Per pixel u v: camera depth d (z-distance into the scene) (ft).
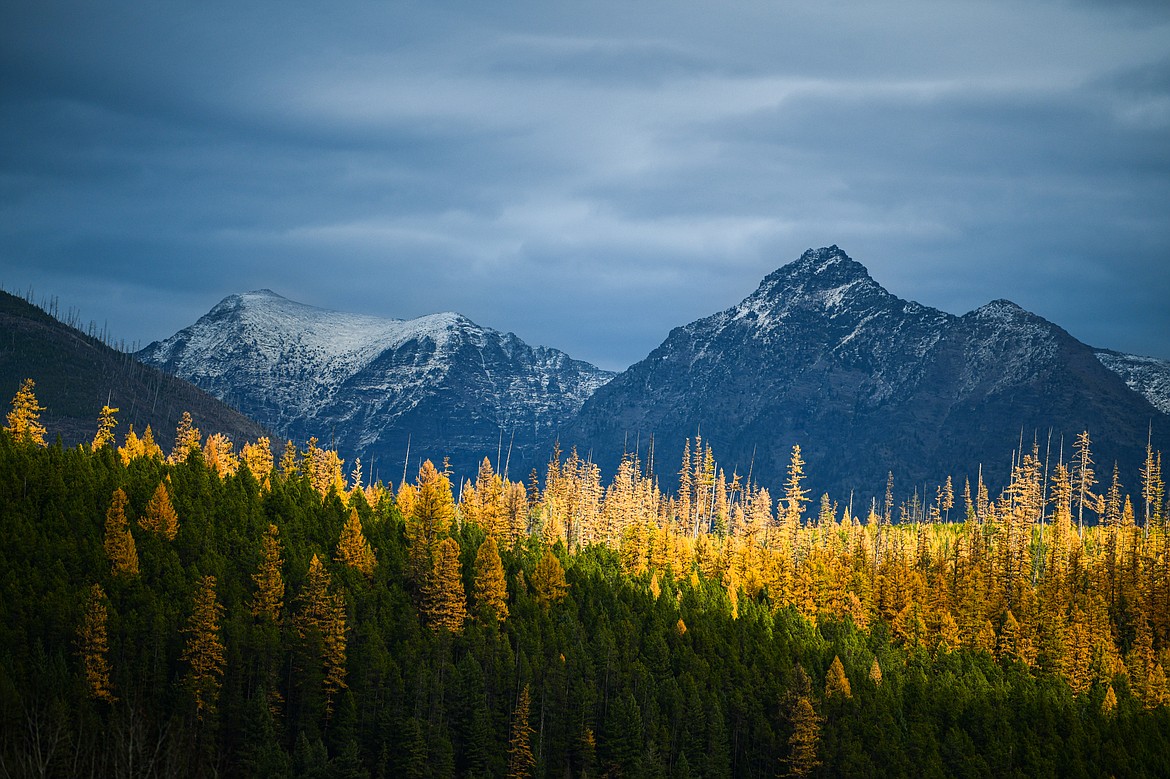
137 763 383.24
